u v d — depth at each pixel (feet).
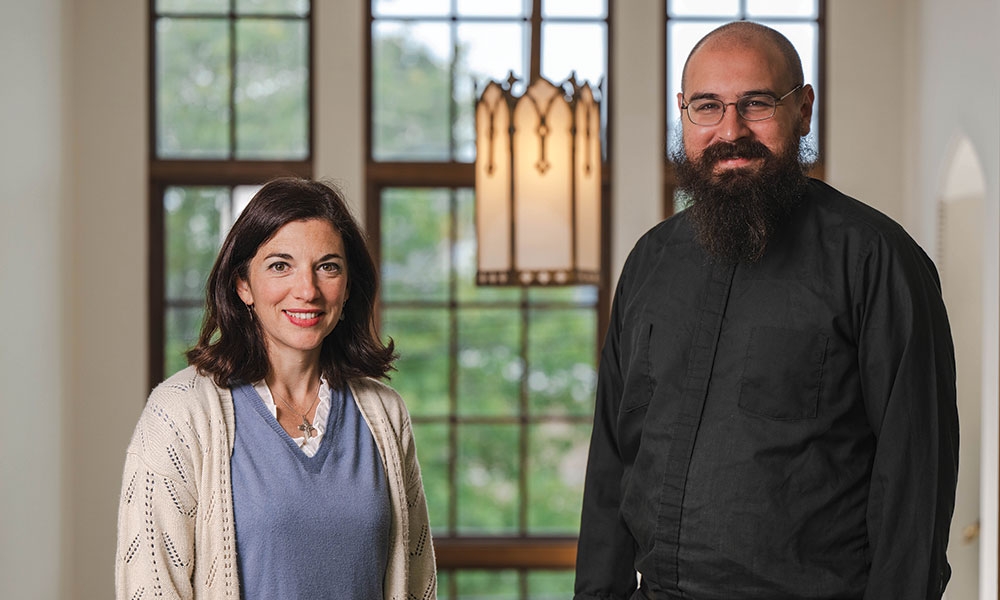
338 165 16.39
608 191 16.53
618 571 7.89
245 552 6.93
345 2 16.35
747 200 6.93
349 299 7.58
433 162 16.76
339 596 7.06
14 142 13.69
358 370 7.63
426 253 17.03
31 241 14.24
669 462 7.14
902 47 16.25
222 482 6.92
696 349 7.20
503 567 16.76
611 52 16.56
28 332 14.10
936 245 14.93
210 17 16.65
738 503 6.87
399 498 7.48
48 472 14.83
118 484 16.07
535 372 17.02
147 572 6.79
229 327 7.19
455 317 17.03
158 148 16.60
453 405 17.02
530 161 10.93
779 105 6.99
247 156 16.66
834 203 7.13
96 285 16.08
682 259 7.53
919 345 6.66
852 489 6.84
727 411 7.00
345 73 16.35
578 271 11.00
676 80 16.61
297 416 7.36
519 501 17.02
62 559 15.42
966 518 14.87
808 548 6.81
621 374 7.89
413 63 16.80
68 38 15.70
